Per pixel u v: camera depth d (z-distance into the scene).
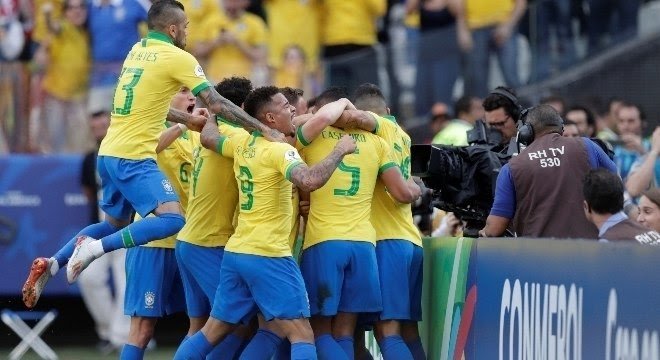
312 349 23.06
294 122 24.66
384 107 25.70
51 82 39.81
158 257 26.06
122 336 38.56
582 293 17.27
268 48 41.03
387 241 24.64
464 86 40.56
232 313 23.58
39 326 38.06
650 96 39.81
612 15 40.06
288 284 23.08
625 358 15.88
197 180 24.77
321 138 24.23
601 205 20.08
